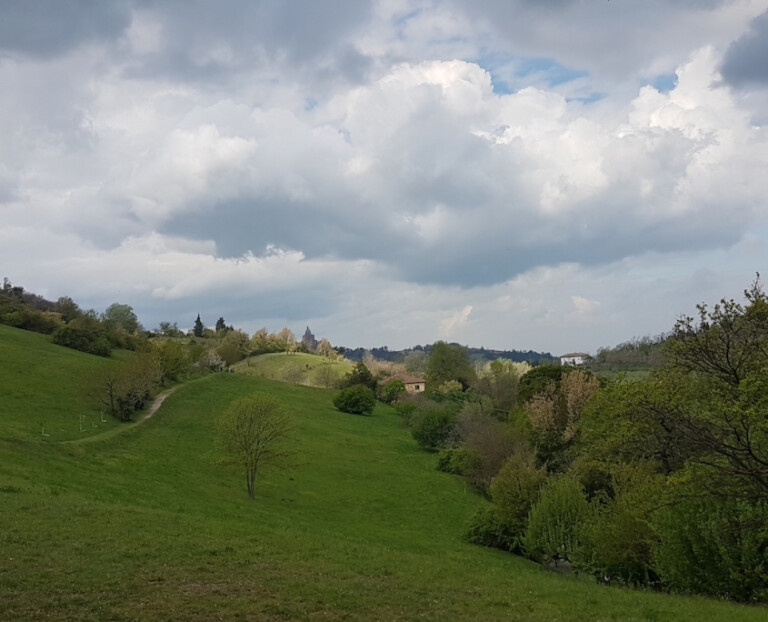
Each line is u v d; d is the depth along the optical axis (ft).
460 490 230.07
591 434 121.19
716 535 81.51
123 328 490.08
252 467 183.11
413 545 141.18
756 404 72.79
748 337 82.43
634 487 104.47
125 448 202.59
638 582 98.84
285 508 172.55
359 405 386.32
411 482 236.43
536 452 225.15
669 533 84.89
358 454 278.05
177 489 157.07
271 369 571.28
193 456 215.31
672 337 86.33
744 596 79.41
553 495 128.67
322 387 470.39
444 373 489.26
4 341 315.37
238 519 126.21
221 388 370.94
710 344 83.10
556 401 237.86
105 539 74.13
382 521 180.86
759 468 74.79
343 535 132.16
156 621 47.32
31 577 56.24
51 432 198.70
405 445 309.42
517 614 60.03
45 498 95.09
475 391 431.02
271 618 50.60
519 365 491.72
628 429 90.48
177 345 361.10
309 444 282.15
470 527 169.37
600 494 136.36
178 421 267.59
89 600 51.29
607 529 100.32
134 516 90.07
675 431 84.79
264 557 75.00
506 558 147.64
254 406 189.78
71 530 76.79
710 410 78.07
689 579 83.51
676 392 84.07
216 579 62.08
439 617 55.88
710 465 78.28
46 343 347.56
